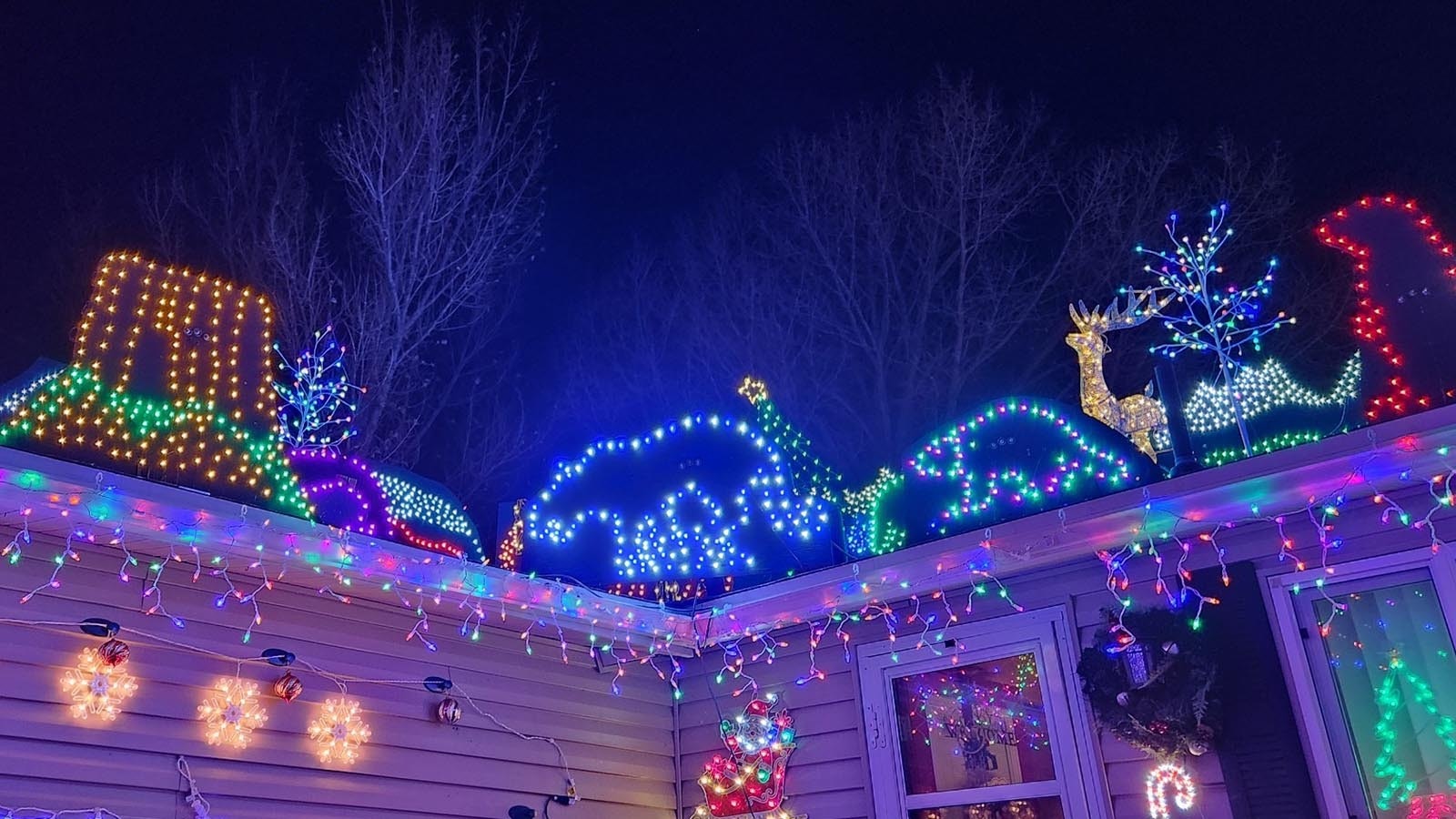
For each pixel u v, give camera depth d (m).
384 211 16.81
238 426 6.57
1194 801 5.70
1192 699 5.64
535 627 7.21
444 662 6.69
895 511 7.30
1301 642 5.67
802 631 7.55
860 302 17.41
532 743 6.95
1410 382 5.80
